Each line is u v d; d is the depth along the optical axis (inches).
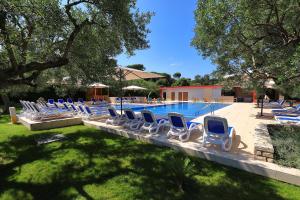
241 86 303.6
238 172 167.5
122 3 214.4
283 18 235.1
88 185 150.3
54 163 192.2
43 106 525.7
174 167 151.8
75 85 331.0
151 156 206.7
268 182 149.2
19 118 411.2
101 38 278.5
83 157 206.5
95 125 350.6
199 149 210.2
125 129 315.6
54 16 179.2
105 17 239.6
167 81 1900.8
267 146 176.2
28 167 184.7
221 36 251.9
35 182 157.6
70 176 165.5
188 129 254.7
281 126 300.8
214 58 314.8
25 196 138.9
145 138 262.1
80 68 283.6
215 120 213.8
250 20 236.8
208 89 1195.3
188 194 135.3
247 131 303.0
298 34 238.4
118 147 238.4
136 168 178.2
